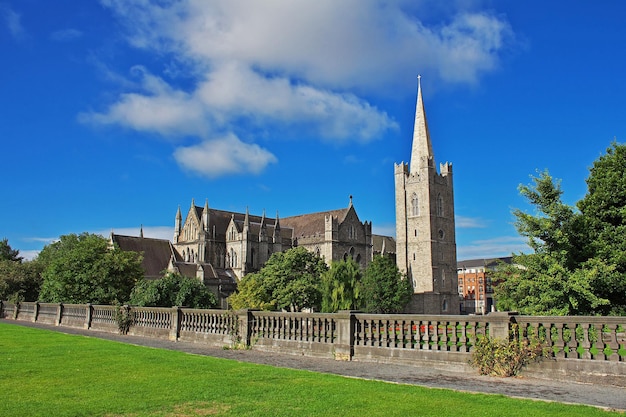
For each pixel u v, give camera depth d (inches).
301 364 890.1
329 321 999.0
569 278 1295.5
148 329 1430.9
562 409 514.6
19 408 516.4
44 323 2025.1
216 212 5511.8
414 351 869.8
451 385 681.0
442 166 5831.7
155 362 848.3
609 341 710.5
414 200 5605.3
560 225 1424.7
